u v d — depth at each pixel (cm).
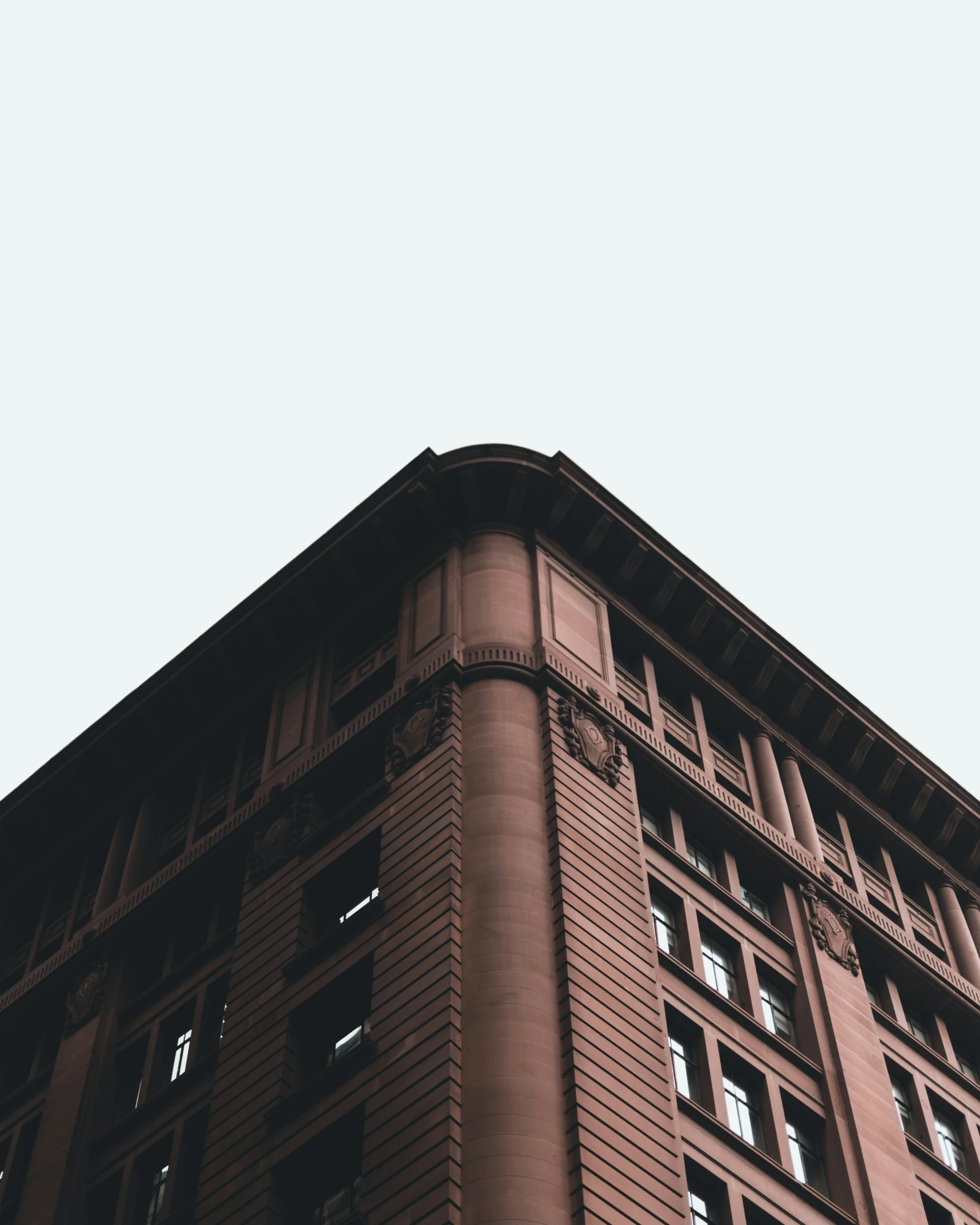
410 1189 3109
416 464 5278
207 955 4603
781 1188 3712
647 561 5338
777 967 4459
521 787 4047
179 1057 4428
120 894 5194
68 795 5847
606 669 4819
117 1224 4003
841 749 5756
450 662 4488
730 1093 3894
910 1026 5041
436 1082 3275
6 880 5972
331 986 3841
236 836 4809
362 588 5403
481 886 3731
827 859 5266
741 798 5112
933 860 5850
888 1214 3888
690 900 4334
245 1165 3584
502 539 5066
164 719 5709
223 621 5609
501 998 3431
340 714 4972
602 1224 3042
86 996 4853
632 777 4500
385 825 4166
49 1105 4525
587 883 3847
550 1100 3250
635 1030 3575
